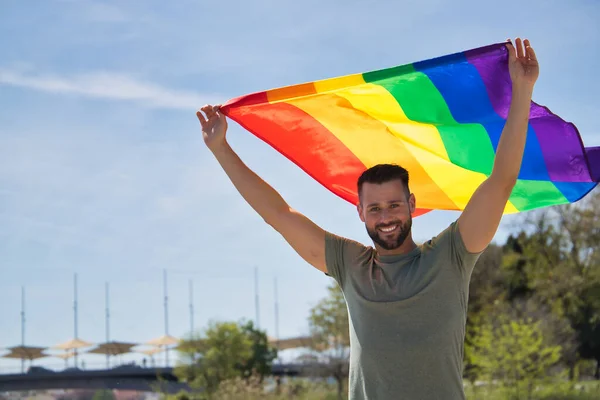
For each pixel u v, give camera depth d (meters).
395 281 4.43
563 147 5.11
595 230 43.66
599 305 43.16
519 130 4.35
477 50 4.65
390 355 4.32
